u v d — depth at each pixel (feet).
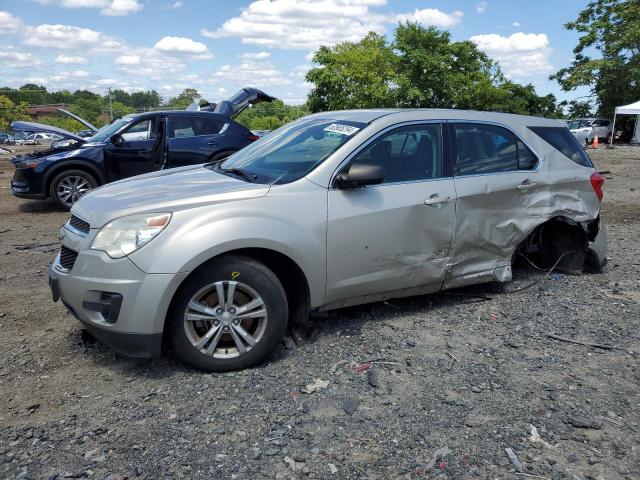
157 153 34.12
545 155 17.04
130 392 11.34
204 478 8.78
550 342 13.91
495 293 17.28
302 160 13.89
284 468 9.05
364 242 13.47
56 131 39.17
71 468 8.98
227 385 11.59
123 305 11.25
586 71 137.80
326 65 113.70
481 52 131.44
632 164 65.46
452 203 14.79
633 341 14.03
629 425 10.35
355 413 10.62
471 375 12.14
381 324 14.76
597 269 19.39
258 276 11.97
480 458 9.34
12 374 12.14
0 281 19.04
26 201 38.24
